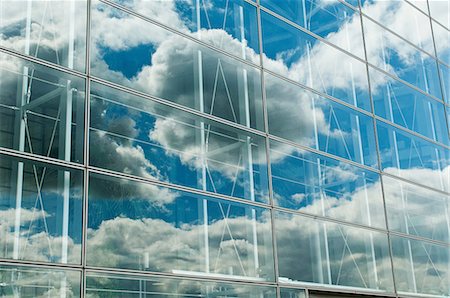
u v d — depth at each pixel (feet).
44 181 36.29
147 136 42.16
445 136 71.92
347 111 59.82
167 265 40.78
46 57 38.32
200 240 43.16
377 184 60.23
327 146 56.18
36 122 36.86
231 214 45.80
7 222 34.37
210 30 49.14
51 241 35.68
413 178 65.05
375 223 58.49
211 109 47.01
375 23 67.97
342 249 53.93
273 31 54.90
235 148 47.83
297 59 56.29
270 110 51.85
